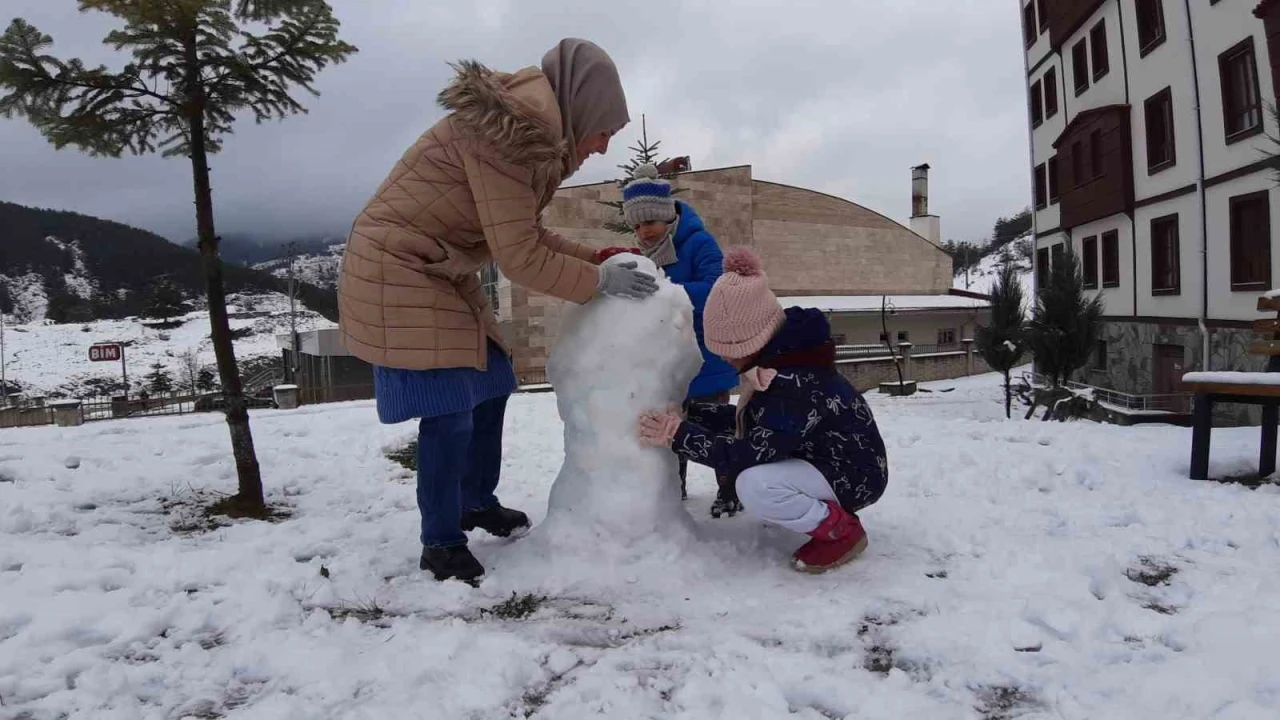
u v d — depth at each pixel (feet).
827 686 6.78
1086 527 11.43
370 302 9.29
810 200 110.73
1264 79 40.83
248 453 15.40
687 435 9.65
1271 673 6.53
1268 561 9.61
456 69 8.97
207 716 6.70
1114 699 6.43
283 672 7.41
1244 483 13.73
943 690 6.78
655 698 6.68
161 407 79.46
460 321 9.62
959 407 58.13
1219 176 44.98
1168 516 11.62
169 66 15.52
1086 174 61.72
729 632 7.93
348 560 10.55
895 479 14.85
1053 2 68.03
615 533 9.77
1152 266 52.75
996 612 8.04
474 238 9.78
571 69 9.73
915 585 9.13
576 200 78.28
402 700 6.65
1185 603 8.43
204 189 15.61
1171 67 49.83
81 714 6.64
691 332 10.45
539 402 35.32
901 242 119.65
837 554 9.61
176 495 16.67
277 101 16.99
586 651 7.72
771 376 9.32
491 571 9.99
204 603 9.11
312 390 74.43
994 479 14.60
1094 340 44.11
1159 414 42.16
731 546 10.44
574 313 10.23
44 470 18.74
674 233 12.96
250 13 16.14
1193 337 47.67
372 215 9.48
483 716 6.50
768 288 9.37
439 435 9.79
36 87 14.76
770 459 9.40
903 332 113.09
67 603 9.08
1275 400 13.01
